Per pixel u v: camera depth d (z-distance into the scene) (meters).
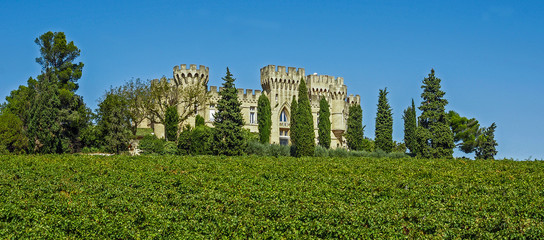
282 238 27.64
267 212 31.19
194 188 37.28
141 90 80.94
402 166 50.59
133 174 42.19
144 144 69.00
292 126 76.00
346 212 30.39
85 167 44.94
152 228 28.45
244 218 29.34
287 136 88.56
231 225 28.50
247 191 36.75
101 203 32.38
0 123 63.12
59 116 66.31
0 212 29.33
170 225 28.41
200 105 80.69
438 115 78.38
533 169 50.44
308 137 74.56
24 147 64.56
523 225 28.44
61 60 82.50
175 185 39.16
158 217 29.48
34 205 31.33
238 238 27.83
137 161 50.44
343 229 28.28
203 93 82.62
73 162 48.28
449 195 36.41
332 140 92.44
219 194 34.69
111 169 44.16
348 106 97.06
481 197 35.44
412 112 88.50
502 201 34.66
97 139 72.75
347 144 86.69
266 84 88.50
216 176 41.72
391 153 78.62
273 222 29.14
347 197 35.94
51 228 27.52
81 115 72.88
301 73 90.38
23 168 44.09
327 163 52.16
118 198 33.31
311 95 91.00
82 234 27.83
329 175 42.72
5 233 26.62
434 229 29.11
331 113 92.62
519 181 42.28
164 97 82.19
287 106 88.50
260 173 43.62
